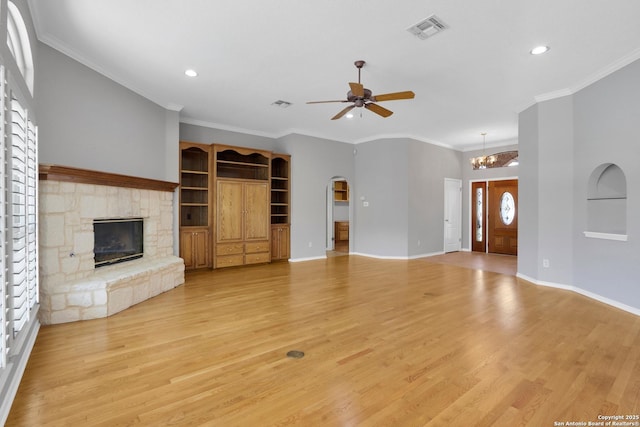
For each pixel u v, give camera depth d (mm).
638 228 3523
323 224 7547
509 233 8164
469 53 3537
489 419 1788
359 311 3670
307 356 2559
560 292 4473
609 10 2771
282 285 4891
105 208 3834
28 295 2506
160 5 2748
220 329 3119
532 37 3207
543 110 4797
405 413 1843
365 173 7906
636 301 3549
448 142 8188
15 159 2295
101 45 3422
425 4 2709
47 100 3318
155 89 4621
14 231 2303
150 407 1894
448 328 3154
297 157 7066
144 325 3213
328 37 3244
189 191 6273
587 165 4242
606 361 2469
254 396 2010
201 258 6027
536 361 2471
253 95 4891
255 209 6523
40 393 2027
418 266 6520
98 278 3564
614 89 3814
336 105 5344
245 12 2844
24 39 2627
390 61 3736
